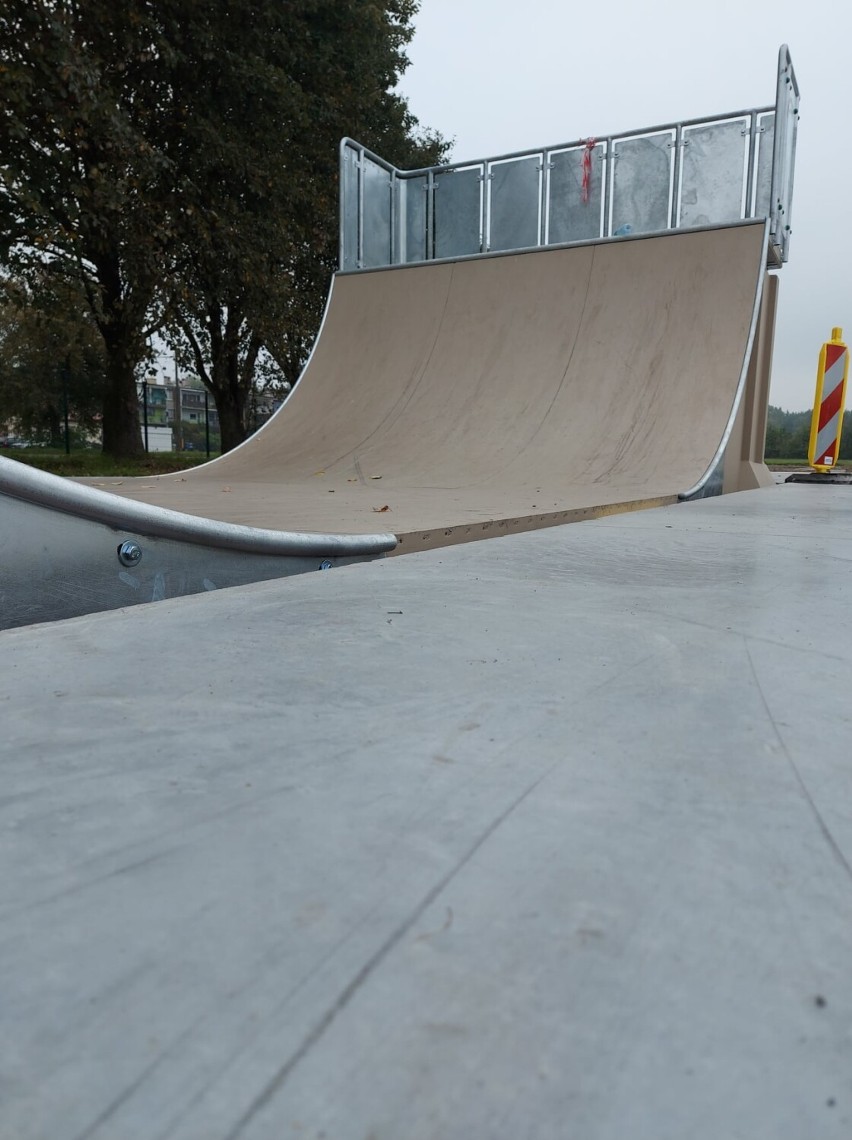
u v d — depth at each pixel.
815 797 0.65
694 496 4.59
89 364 27.72
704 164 7.54
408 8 17.00
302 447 6.41
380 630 1.24
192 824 0.59
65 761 0.71
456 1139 0.32
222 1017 0.39
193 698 0.90
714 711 0.86
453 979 0.42
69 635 1.21
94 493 1.63
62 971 0.42
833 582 1.68
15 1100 0.34
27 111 8.96
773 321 6.92
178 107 11.15
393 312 7.82
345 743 0.76
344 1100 0.34
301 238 13.76
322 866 0.53
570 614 1.36
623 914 0.48
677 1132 0.32
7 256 10.82
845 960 0.44
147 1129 0.32
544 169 8.41
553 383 6.37
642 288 6.74
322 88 12.86
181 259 11.63
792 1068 0.36
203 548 1.92
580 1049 0.37
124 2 9.53
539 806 0.63
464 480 5.06
